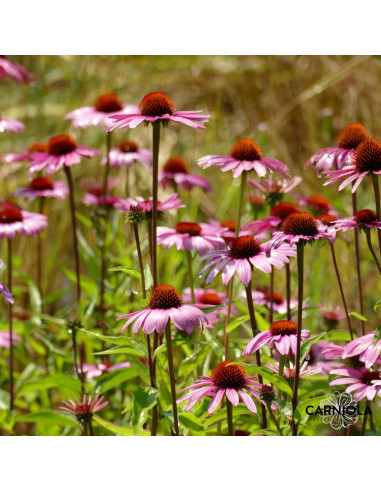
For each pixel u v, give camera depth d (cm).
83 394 218
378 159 198
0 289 206
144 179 285
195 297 226
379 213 199
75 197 314
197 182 246
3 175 321
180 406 208
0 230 226
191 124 199
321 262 261
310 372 201
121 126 201
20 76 260
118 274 249
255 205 236
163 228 223
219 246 220
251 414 207
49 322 248
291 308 223
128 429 210
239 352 222
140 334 207
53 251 271
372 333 199
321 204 230
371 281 265
